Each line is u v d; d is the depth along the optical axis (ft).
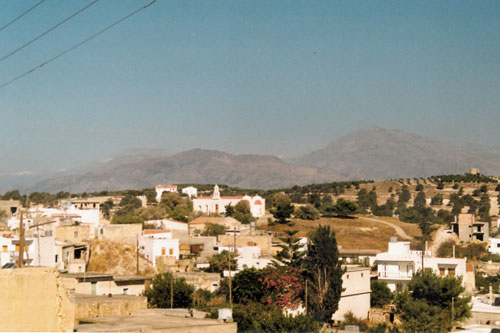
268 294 293.84
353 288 315.78
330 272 298.76
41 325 96.73
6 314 94.99
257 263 364.79
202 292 295.48
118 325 121.60
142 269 343.46
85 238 371.56
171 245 388.78
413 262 354.95
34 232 337.31
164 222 585.63
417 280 308.19
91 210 513.86
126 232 427.33
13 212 542.98
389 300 326.44
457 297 296.30
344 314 304.91
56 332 97.50
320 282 298.76
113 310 153.58
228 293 299.58
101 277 242.17
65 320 99.30
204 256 401.49
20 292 96.02
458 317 289.94
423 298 302.04
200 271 359.87
